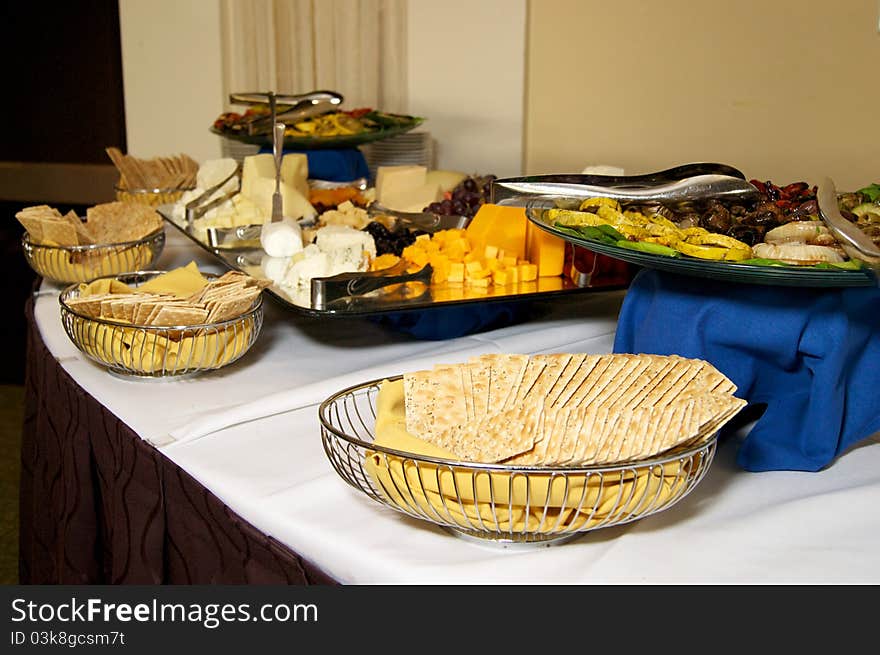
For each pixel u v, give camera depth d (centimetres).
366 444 62
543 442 61
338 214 153
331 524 68
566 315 123
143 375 98
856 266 73
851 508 69
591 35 273
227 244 136
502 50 268
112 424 91
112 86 316
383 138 195
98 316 97
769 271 73
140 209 141
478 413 66
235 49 281
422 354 104
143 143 317
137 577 88
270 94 146
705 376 67
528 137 291
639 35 266
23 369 302
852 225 76
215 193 163
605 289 113
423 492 62
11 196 326
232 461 79
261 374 102
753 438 80
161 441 83
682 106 265
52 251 131
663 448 60
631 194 97
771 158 255
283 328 121
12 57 319
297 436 84
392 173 170
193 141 311
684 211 99
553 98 285
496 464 60
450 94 278
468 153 281
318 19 268
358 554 64
